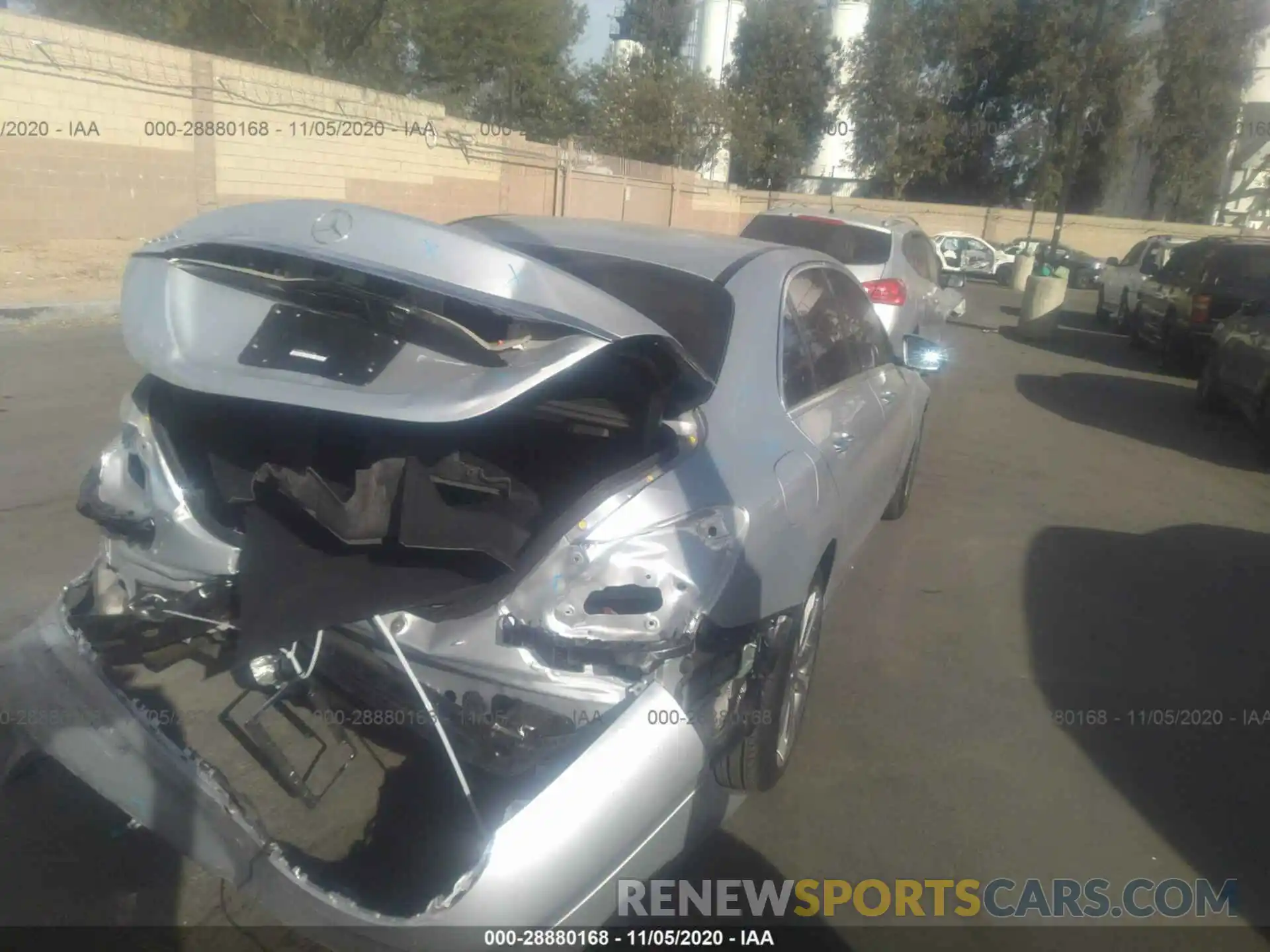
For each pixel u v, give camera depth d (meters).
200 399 2.93
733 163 40.25
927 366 5.55
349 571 2.59
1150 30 41.03
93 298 11.80
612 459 2.75
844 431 3.95
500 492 2.59
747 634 2.83
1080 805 3.70
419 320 2.48
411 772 3.30
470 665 2.54
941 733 4.12
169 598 2.84
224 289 2.70
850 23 40.59
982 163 42.25
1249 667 4.88
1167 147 40.41
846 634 4.98
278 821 3.02
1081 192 42.78
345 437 2.75
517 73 29.83
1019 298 25.42
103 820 3.15
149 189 15.64
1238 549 6.68
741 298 3.74
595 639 2.44
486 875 2.22
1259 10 39.16
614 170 26.70
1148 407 11.73
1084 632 5.18
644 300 3.68
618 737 2.37
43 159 14.22
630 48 42.28
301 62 25.47
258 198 17.44
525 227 4.31
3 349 9.50
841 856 3.32
